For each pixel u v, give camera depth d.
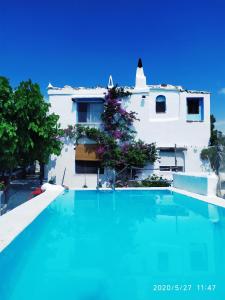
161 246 7.69
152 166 22.22
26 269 6.23
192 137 22.86
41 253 7.23
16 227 7.89
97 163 22.50
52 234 8.97
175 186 17.86
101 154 21.88
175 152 21.67
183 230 9.23
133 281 5.57
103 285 5.37
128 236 8.60
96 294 5.04
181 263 6.46
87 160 22.44
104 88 23.03
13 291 5.22
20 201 14.38
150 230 9.33
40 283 5.49
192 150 22.52
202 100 23.22
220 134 19.83
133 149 21.72
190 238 8.35
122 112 22.28
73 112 22.86
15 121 12.75
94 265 6.38
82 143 22.53
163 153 22.78
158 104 23.11
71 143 22.58
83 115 23.11
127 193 16.70
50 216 11.28
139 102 22.64
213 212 11.75
